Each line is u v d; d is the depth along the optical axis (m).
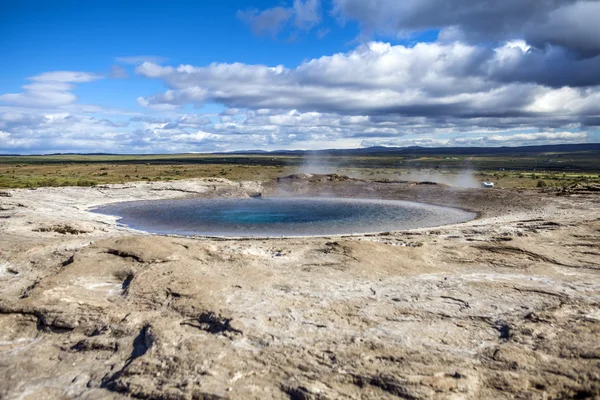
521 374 7.88
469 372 8.01
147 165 112.94
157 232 26.91
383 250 16.31
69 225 23.64
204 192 49.75
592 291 12.02
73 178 65.62
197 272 13.53
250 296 11.62
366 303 11.25
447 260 15.54
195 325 10.22
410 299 11.53
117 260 14.67
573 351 8.55
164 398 7.81
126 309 11.17
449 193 43.56
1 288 13.12
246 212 35.75
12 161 161.25
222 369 8.36
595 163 142.25
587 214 27.00
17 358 9.69
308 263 14.88
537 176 72.88
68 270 13.72
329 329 9.78
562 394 7.39
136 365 8.71
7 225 22.91
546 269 14.30
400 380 7.77
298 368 8.32
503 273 13.95
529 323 9.84
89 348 9.86
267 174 75.94
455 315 10.50
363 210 36.69
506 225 23.67
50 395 8.40
